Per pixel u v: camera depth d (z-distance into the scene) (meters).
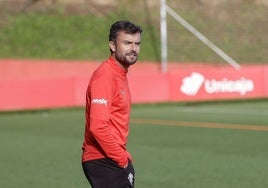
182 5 73.25
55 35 66.00
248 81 51.00
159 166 22.67
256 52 67.81
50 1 70.75
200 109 46.47
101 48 65.31
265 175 20.61
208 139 29.91
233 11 74.69
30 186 19.64
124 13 71.56
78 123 38.12
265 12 76.38
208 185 19.16
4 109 44.00
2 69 56.56
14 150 27.36
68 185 19.73
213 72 49.97
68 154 25.91
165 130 33.84
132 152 26.20
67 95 45.69
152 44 65.94
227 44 68.19
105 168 10.77
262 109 45.44
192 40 67.81
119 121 10.79
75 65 58.22
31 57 61.97
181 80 48.97
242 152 25.66
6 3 69.12
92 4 72.06
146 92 47.75
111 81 10.58
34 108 44.81
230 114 42.00
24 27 66.00
